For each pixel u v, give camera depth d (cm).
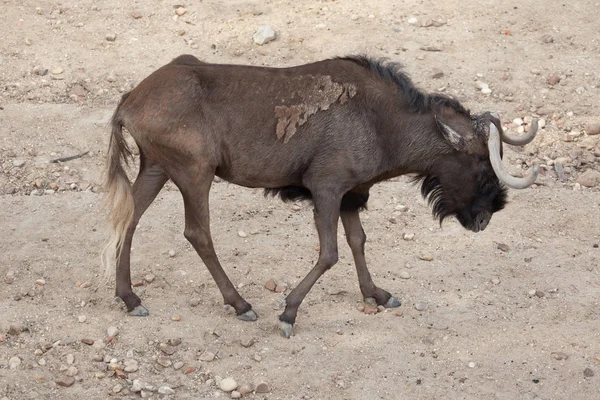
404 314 1277
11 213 1473
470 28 2038
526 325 1261
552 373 1164
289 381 1125
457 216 1278
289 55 1919
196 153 1152
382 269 1387
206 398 1094
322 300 1301
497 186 1252
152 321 1223
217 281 1231
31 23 1989
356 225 1272
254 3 2084
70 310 1244
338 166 1181
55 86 1820
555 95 1870
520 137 1238
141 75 1861
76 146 1659
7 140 1656
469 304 1306
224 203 1546
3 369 1116
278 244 1438
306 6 2083
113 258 1354
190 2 2070
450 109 1228
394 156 1218
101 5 2062
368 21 2038
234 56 1919
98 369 1129
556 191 1614
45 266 1341
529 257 1428
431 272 1383
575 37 2038
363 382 1131
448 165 1231
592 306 1306
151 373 1129
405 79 1210
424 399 1108
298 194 1252
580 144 1739
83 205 1509
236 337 1199
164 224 1470
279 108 1172
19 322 1205
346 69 1198
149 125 1146
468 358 1188
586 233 1499
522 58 1964
